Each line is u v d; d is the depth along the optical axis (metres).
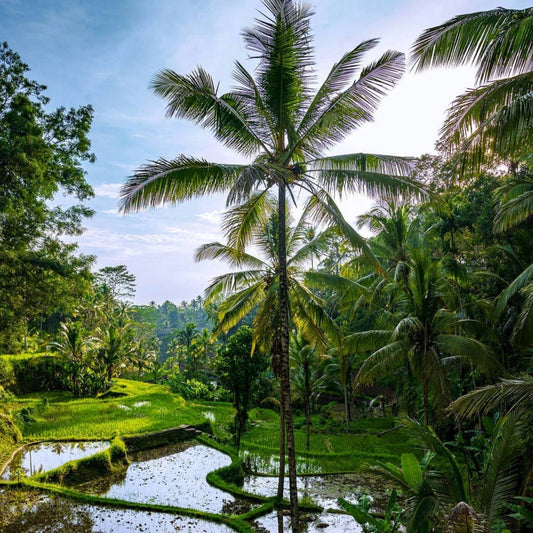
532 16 6.28
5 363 28.36
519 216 10.11
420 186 9.65
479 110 7.25
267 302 12.15
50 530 9.80
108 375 33.44
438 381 13.20
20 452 15.87
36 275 19.09
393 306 21.39
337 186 9.95
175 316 110.62
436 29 6.86
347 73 9.26
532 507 8.13
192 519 10.90
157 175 8.43
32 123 17.61
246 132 9.84
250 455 17.92
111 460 15.21
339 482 14.85
